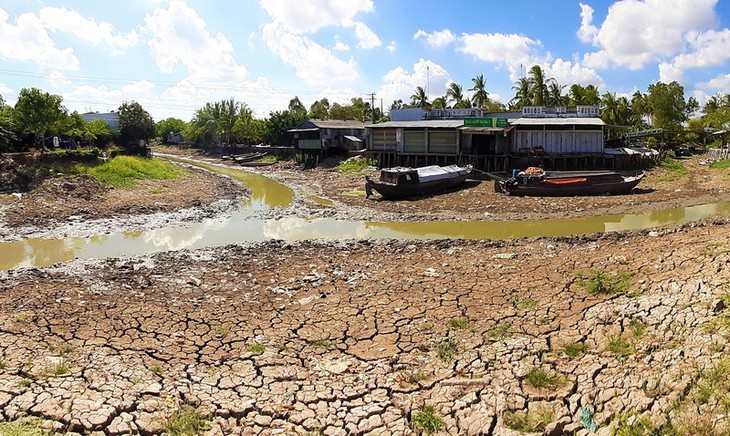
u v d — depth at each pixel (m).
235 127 65.50
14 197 22.27
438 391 6.62
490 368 7.17
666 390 5.82
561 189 24.61
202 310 9.95
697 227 15.68
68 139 41.41
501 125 33.25
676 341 6.88
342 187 32.06
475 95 56.81
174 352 8.04
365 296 10.53
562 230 18.44
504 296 10.06
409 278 11.66
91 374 7.07
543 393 6.44
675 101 55.94
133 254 15.65
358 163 41.50
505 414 6.02
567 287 10.23
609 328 7.82
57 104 32.25
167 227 19.89
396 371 7.30
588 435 5.51
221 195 28.98
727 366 5.81
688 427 5.16
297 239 17.69
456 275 11.71
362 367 7.46
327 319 9.35
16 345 8.09
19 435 5.53
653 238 14.39
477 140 36.38
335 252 14.99
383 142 39.91
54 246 16.69
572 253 13.24
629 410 5.73
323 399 6.54
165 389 6.76
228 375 7.23
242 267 13.40
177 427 5.86
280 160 53.38
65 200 22.84
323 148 47.16
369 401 6.48
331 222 20.88
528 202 23.39
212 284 11.84
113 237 18.12
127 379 6.98
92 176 26.89
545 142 33.16
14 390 6.49
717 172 31.88
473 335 8.34
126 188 27.00
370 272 12.42
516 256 13.30
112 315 9.61
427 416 6.04
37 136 34.69
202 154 68.25
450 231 18.84
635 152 33.66
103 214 21.53
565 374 6.81
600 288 9.77
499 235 17.94
